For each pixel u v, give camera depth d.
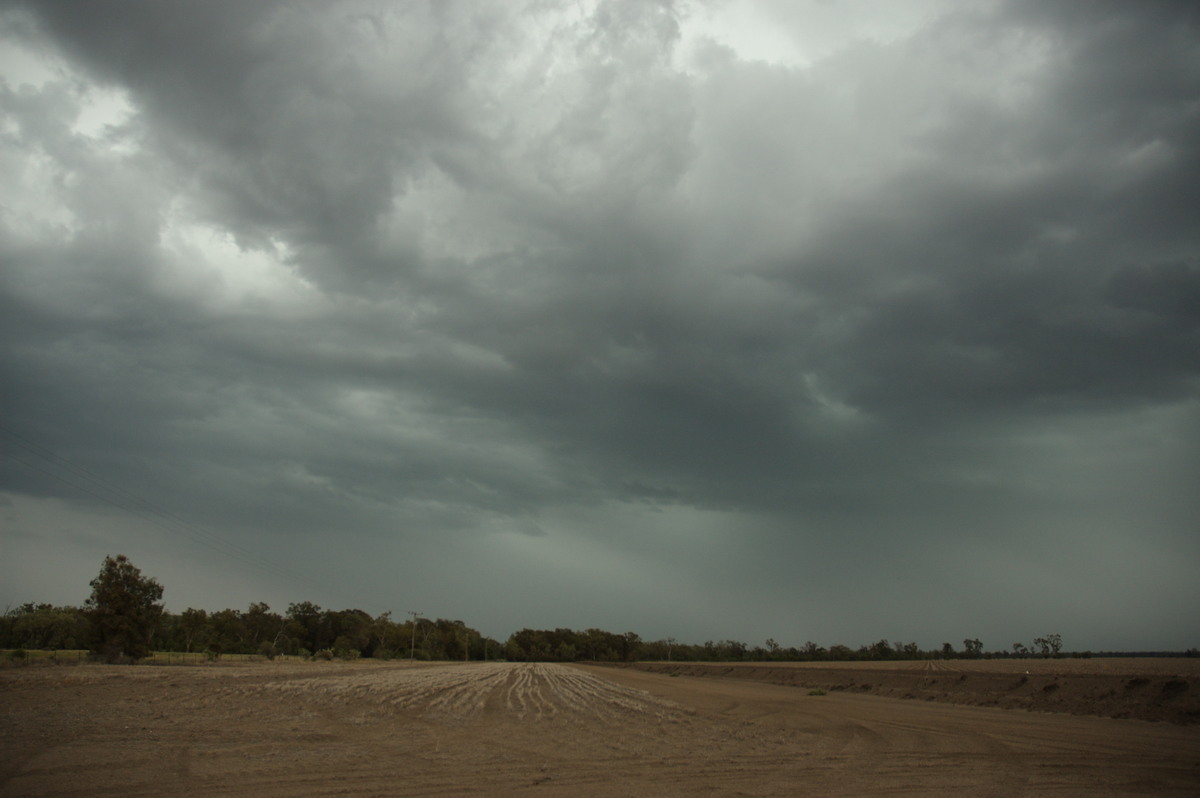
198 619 130.12
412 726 32.34
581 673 115.56
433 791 18.28
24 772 19.12
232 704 39.25
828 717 42.41
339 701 43.22
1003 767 23.86
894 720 40.50
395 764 21.97
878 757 25.92
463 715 38.19
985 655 170.12
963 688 61.19
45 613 125.38
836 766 23.72
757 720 40.25
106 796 16.77
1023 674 61.41
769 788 19.81
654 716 40.66
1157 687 43.97
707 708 48.84
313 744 25.50
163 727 28.47
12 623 112.75
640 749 26.78
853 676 84.94
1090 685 49.50
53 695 41.56
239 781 18.69
